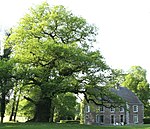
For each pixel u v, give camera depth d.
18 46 38.31
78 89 36.88
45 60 36.53
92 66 35.28
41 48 34.44
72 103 62.06
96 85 37.06
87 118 86.69
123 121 87.88
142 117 90.50
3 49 46.59
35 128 26.61
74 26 38.81
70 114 69.69
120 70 38.12
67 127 28.70
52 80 34.84
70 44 38.41
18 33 38.19
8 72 33.09
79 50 35.44
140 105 90.94
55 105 58.97
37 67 36.06
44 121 38.34
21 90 40.09
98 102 40.78
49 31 38.69
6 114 66.00
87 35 39.62
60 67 36.12
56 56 35.12
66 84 33.66
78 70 36.69
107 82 37.34
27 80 34.88
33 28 38.12
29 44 35.88
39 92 44.22
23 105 59.19
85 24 39.28
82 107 87.88
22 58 35.81
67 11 39.19
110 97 37.97
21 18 39.28
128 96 90.75
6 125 30.53
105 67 36.03
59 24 38.56
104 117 86.50
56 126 29.27
